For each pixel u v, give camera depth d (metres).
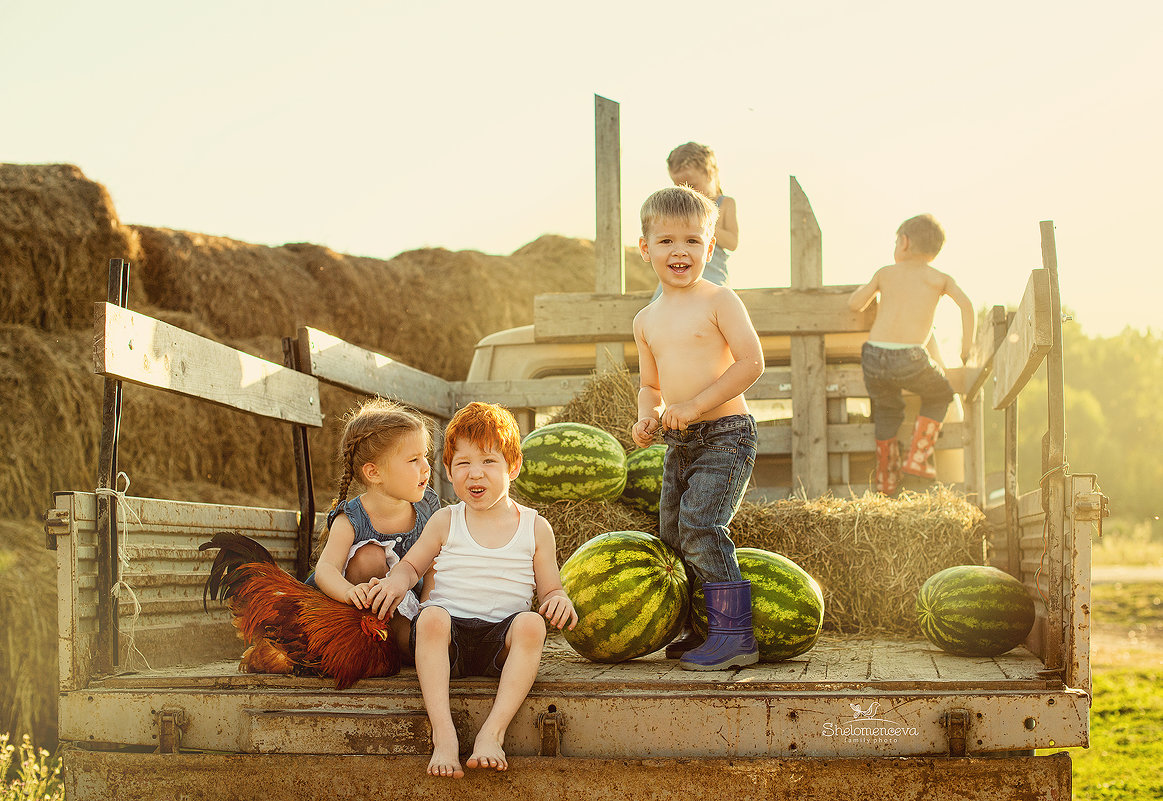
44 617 5.48
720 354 3.62
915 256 5.77
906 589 4.49
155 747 3.11
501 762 2.72
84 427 7.38
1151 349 36.31
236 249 10.10
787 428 5.97
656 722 2.77
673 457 3.71
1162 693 8.15
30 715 5.32
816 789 2.69
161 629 3.56
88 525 3.26
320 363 4.84
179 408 7.97
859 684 2.80
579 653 3.56
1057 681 2.78
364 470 3.50
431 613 2.95
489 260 11.57
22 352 7.43
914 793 2.67
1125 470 34.47
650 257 3.69
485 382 6.28
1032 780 2.65
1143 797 5.49
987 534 4.81
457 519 3.29
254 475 8.38
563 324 6.17
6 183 8.44
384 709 2.92
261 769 2.89
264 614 3.11
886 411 5.73
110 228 8.66
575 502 4.75
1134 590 15.70
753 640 3.39
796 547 4.61
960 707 2.70
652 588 3.47
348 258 10.93
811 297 5.96
